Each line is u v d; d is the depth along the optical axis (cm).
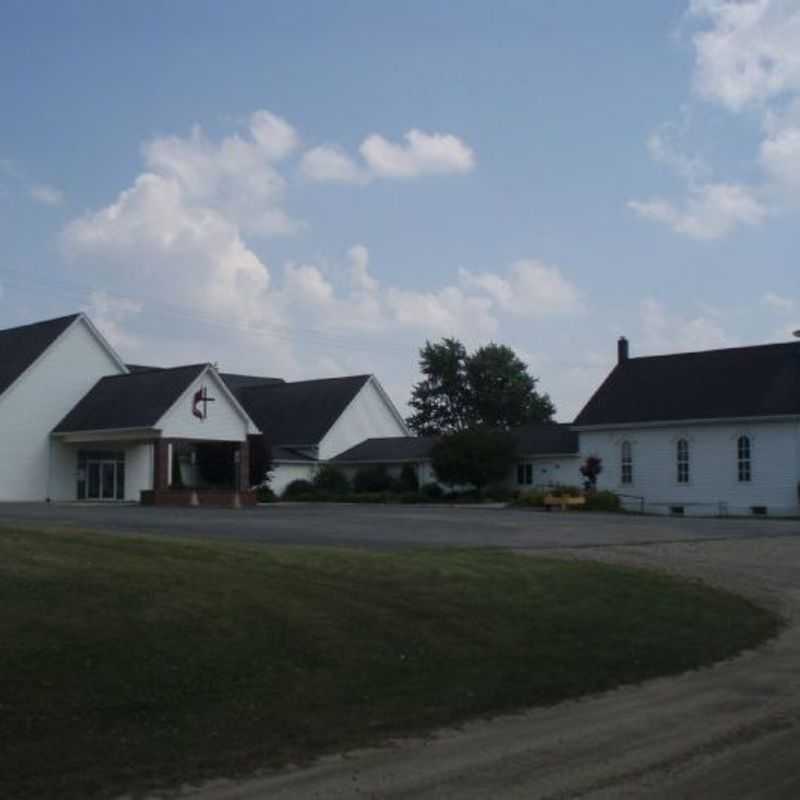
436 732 970
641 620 1580
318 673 1114
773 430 4938
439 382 9994
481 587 1630
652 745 930
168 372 4712
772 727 1008
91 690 955
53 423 4794
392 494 5716
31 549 1430
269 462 5525
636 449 5391
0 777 764
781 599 1916
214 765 829
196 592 1288
